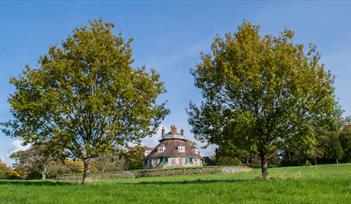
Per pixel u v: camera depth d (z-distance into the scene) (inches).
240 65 1011.3
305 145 1011.9
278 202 513.0
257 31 1124.5
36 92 1139.9
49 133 1089.4
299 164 3019.2
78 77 1112.2
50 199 588.7
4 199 608.4
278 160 3115.2
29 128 1107.3
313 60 1069.1
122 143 1159.6
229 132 993.5
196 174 2284.7
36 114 1090.1
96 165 3112.7
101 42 1182.9
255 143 968.9
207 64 1079.6
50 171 3117.6
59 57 1182.9
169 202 532.1
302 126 1007.0
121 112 1124.5
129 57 1203.9
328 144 2906.0
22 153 3112.7
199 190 674.8
